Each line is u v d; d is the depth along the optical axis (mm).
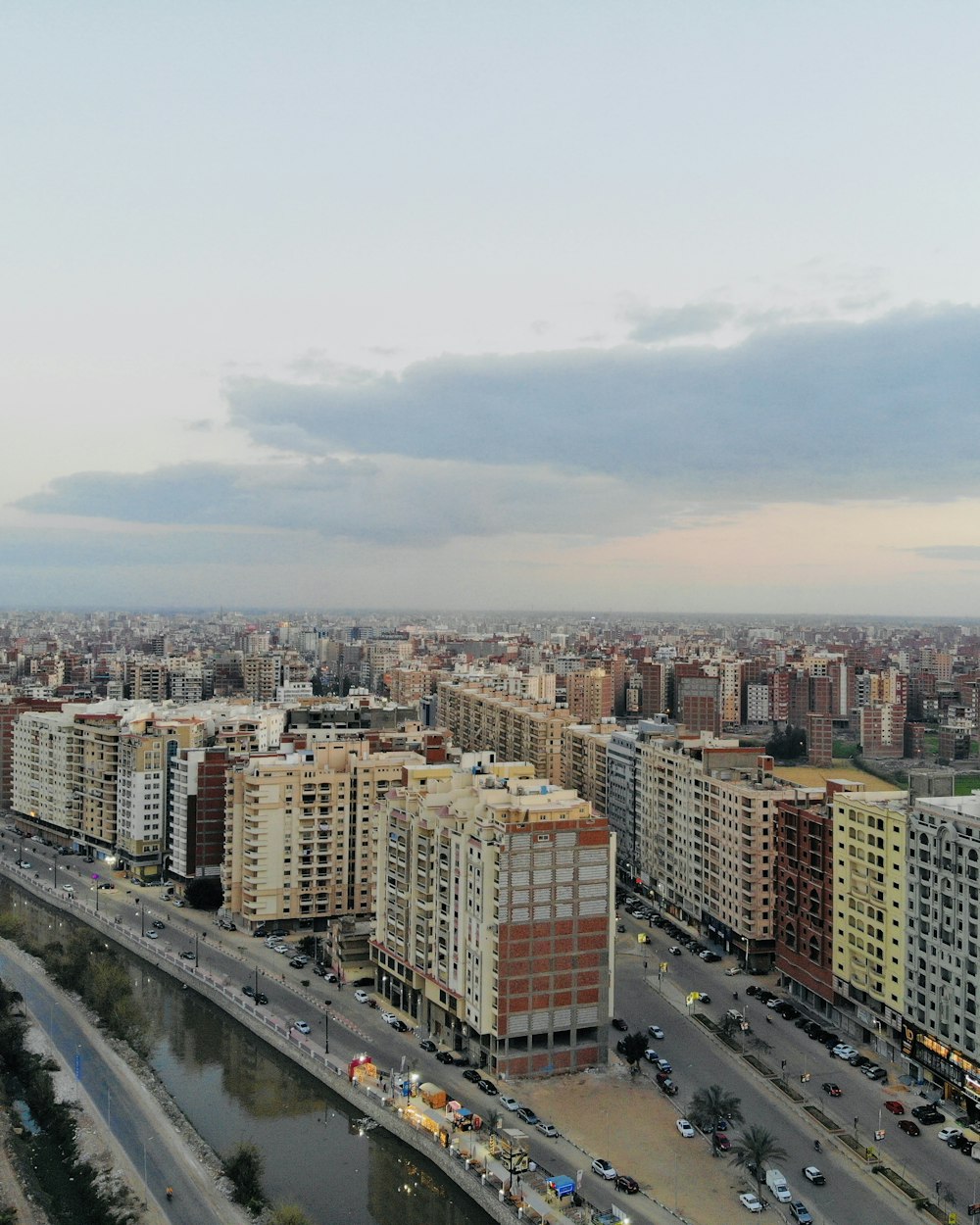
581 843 196750
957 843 185125
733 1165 165625
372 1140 183000
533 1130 176875
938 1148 172000
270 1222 156375
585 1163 167000
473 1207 161625
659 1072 198250
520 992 193875
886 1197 159375
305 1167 173875
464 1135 174125
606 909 199500
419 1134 176250
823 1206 156625
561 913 196125
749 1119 181875
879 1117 181625
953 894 186000
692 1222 152125
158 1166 171125
